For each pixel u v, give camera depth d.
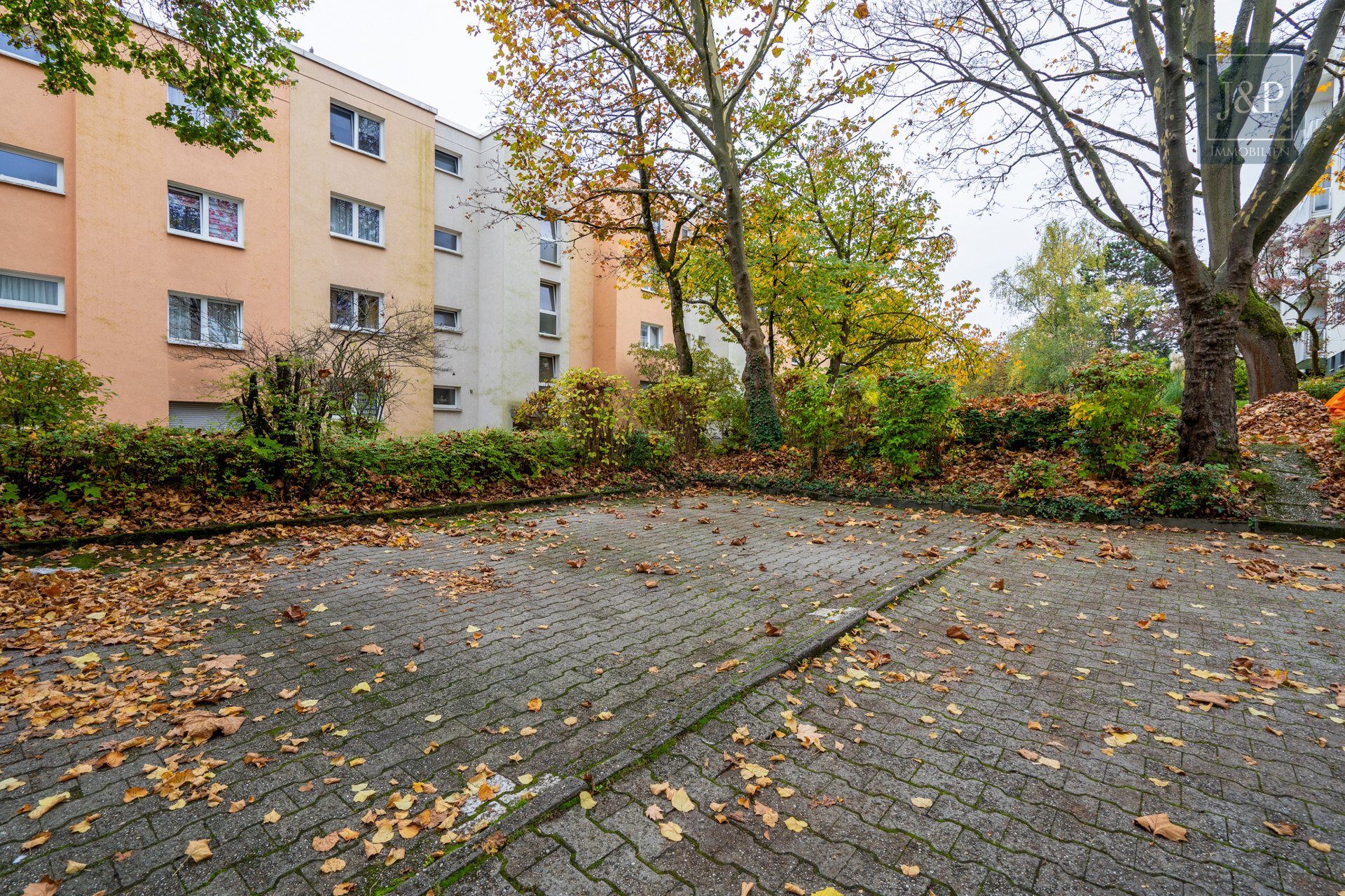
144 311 12.38
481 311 19.16
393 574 5.14
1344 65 9.05
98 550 5.45
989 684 3.26
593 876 1.87
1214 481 7.21
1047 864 1.95
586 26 10.38
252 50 8.06
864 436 10.17
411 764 2.45
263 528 6.46
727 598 4.64
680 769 2.45
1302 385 15.92
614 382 10.88
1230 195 9.42
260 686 3.08
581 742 2.63
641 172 13.89
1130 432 8.17
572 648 3.64
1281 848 2.03
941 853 2.00
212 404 13.41
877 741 2.69
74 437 5.95
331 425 8.52
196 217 13.12
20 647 3.42
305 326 14.50
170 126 8.05
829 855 1.99
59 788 2.23
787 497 10.00
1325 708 2.96
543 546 6.30
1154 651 3.68
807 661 3.51
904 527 7.44
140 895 1.77
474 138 18.78
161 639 3.55
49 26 7.19
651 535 6.98
